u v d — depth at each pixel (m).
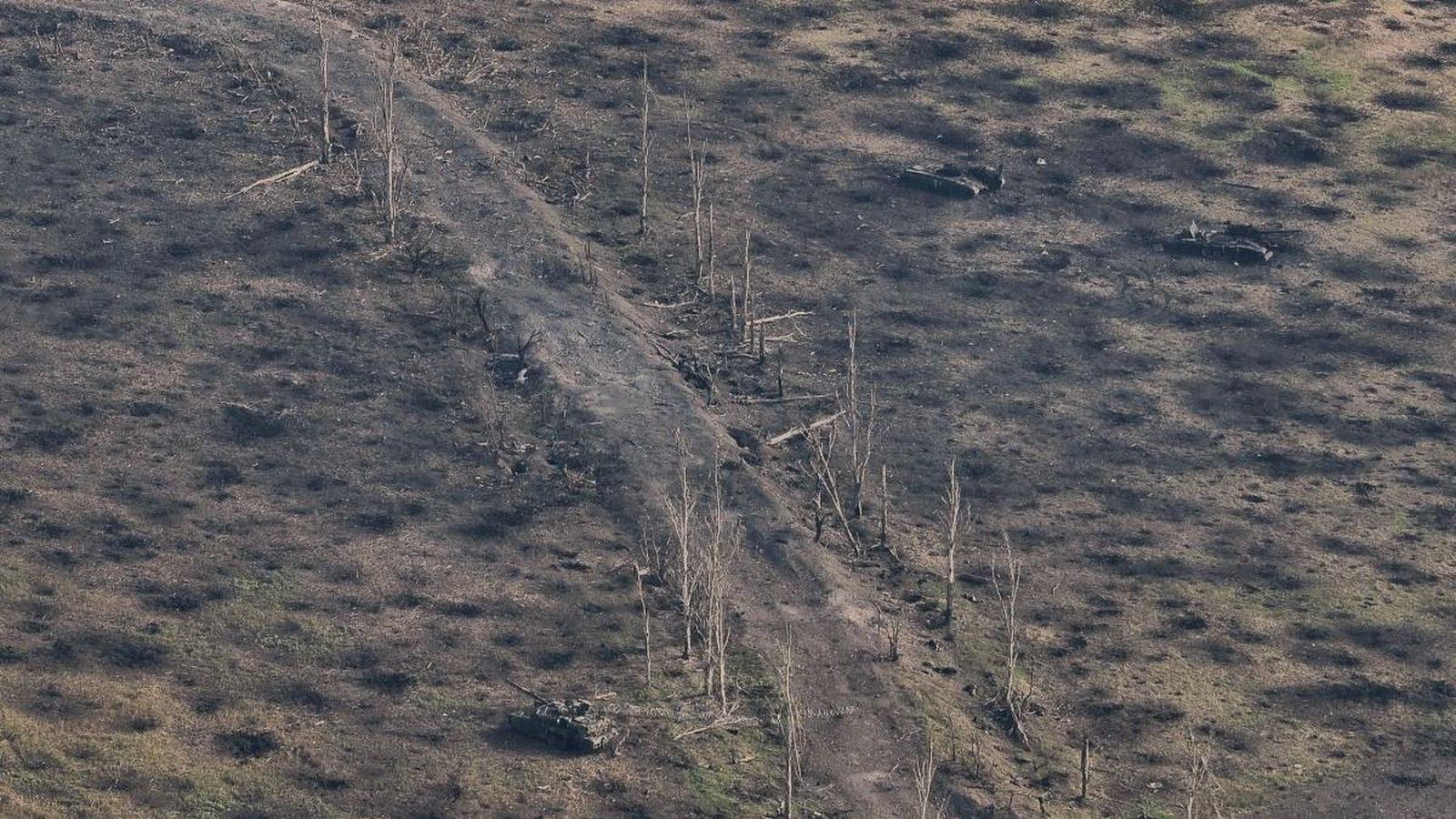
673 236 142.25
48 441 114.69
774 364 129.00
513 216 141.00
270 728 92.25
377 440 117.50
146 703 92.62
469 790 88.94
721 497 112.75
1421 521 117.00
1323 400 128.88
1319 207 150.50
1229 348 134.38
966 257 143.00
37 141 144.12
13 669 94.00
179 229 136.00
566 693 96.88
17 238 133.62
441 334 127.75
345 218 138.75
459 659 99.25
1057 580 110.94
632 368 125.88
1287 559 113.44
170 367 122.62
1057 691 101.81
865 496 117.00
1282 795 95.31
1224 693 102.50
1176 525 116.25
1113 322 136.75
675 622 103.44
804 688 98.81
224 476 113.31
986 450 122.38
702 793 90.25
